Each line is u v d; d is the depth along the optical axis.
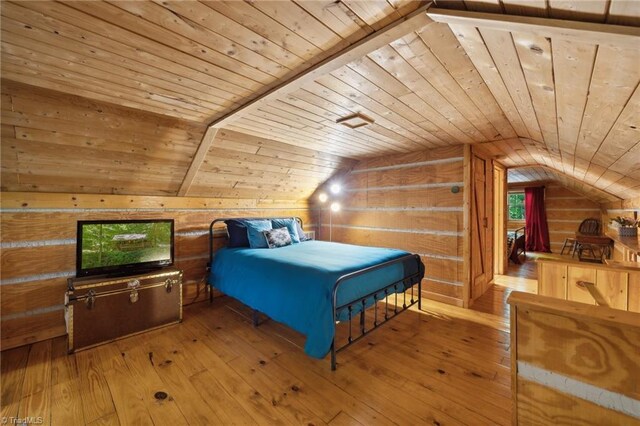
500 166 4.69
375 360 2.19
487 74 1.53
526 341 1.00
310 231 4.87
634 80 0.99
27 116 1.93
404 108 2.19
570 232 6.87
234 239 3.48
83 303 2.31
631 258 2.95
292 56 1.49
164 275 2.77
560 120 1.80
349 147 3.50
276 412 1.63
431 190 3.60
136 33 1.28
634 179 2.51
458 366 2.11
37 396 1.74
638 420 0.82
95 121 2.16
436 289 3.56
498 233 4.94
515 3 0.85
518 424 1.02
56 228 2.54
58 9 1.12
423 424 1.55
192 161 2.93
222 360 2.18
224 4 1.09
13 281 2.35
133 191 2.97
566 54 1.00
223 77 1.72
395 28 1.21
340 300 2.07
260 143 3.13
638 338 0.81
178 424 1.54
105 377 1.95
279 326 2.81
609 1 0.68
